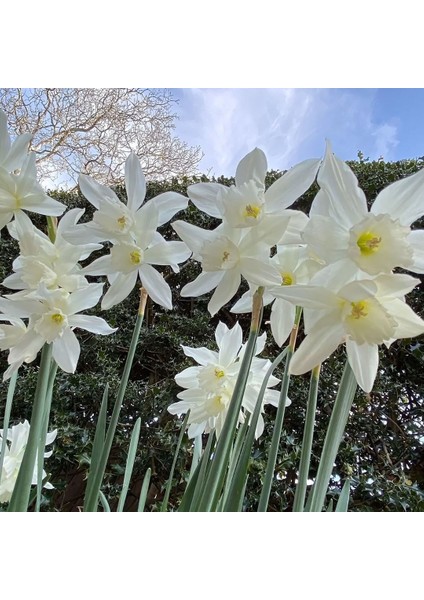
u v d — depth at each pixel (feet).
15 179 2.56
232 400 2.18
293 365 1.99
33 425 2.40
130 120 19.79
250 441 2.37
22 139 2.63
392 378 7.85
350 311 1.92
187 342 8.87
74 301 2.69
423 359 7.55
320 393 7.65
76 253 2.69
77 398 8.54
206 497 2.23
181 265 9.68
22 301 2.57
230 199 2.15
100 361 8.88
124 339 9.20
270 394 3.34
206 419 3.29
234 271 2.21
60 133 19.35
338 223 2.01
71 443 7.80
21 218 2.64
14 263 2.83
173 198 2.73
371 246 1.90
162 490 7.71
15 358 2.61
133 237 2.63
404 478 7.21
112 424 2.61
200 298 9.55
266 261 2.19
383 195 2.05
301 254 2.34
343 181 2.00
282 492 7.04
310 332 1.98
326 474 2.12
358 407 7.65
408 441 7.53
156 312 9.76
